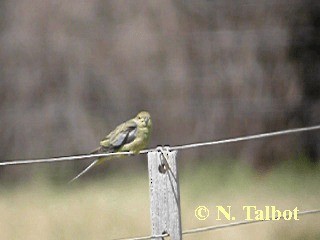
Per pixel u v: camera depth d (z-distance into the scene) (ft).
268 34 51.29
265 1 51.03
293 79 51.37
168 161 22.02
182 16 52.01
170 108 52.13
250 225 35.50
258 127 51.44
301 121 51.44
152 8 52.39
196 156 51.52
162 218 22.11
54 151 52.26
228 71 51.65
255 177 46.83
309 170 48.19
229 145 51.44
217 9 51.55
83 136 52.44
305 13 51.03
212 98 51.85
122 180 48.29
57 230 37.45
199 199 41.29
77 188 46.80
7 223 38.58
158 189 22.11
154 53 52.34
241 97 51.65
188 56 52.03
